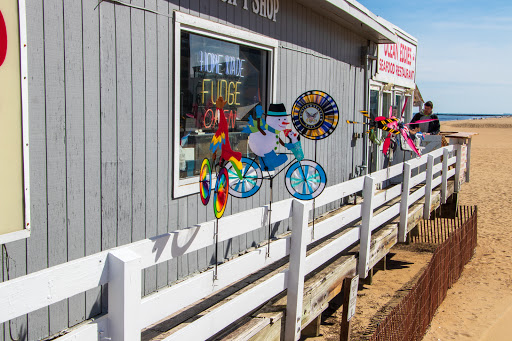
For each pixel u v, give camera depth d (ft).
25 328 11.03
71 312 12.15
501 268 30.01
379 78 33.73
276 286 12.97
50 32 11.14
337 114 14.37
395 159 38.14
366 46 30.27
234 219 11.51
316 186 13.75
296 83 22.22
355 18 24.57
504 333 20.84
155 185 14.48
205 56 16.38
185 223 15.84
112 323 7.88
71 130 11.79
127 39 13.21
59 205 11.61
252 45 18.56
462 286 26.86
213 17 16.42
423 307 19.72
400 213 24.89
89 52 12.14
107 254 7.82
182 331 9.64
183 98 15.58
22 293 6.68
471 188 58.65
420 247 33.81
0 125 10.20
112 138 12.94
